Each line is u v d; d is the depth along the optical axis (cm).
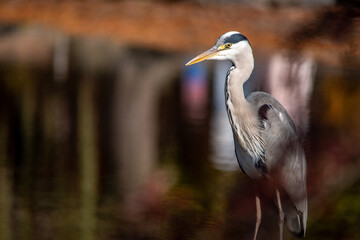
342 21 518
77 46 2480
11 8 3145
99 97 1650
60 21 2941
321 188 673
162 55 2330
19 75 1914
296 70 585
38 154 1148
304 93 965
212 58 732
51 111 1479
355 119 1004
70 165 1085
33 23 2878
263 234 799
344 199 689
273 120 730
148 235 788
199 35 2659
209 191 922
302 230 714
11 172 1027
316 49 603
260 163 744
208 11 2942
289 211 739
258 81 1166
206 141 1232
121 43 2539
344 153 629
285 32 2425
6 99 1598
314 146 809
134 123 1371
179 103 1593
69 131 1316
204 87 1789
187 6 3050
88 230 811
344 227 705
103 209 885
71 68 2072
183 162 1093
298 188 736
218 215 848
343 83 1210
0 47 2417
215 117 1452
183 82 1877
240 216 848
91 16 2989
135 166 1066
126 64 2164
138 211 870
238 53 730
